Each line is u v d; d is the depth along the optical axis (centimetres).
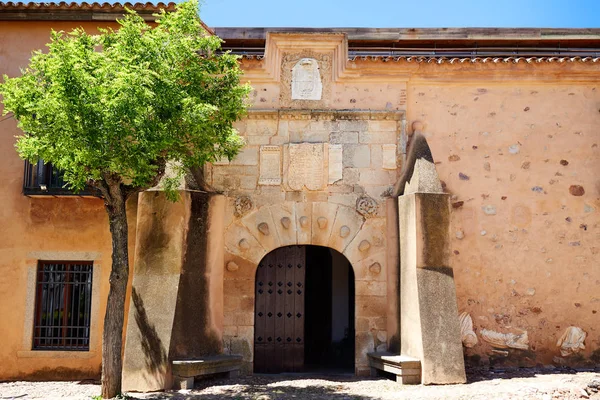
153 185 886
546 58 1093
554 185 1095
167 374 888
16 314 1062
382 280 1055
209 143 870
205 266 984
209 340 973
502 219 1084
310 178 1070
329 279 1448
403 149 1086
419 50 1275
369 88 1103
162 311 918
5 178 1093
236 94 904
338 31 1285
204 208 1001
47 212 1085
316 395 853
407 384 915
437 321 926
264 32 1264
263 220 1068
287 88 1103
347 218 1068
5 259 1075
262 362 1104
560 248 1080
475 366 1042
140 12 1122
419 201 966
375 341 1040
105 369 838
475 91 1113
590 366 1048
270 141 1088
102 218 1083
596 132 1109
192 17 883
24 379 1043
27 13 1120
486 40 1275
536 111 1111
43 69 820
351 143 1087
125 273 859
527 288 1067
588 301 1068
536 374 982
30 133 851
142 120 777
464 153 1098
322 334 1436
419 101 1107
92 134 768
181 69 885
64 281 1083
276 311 1123
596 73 1105
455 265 1069
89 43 861
